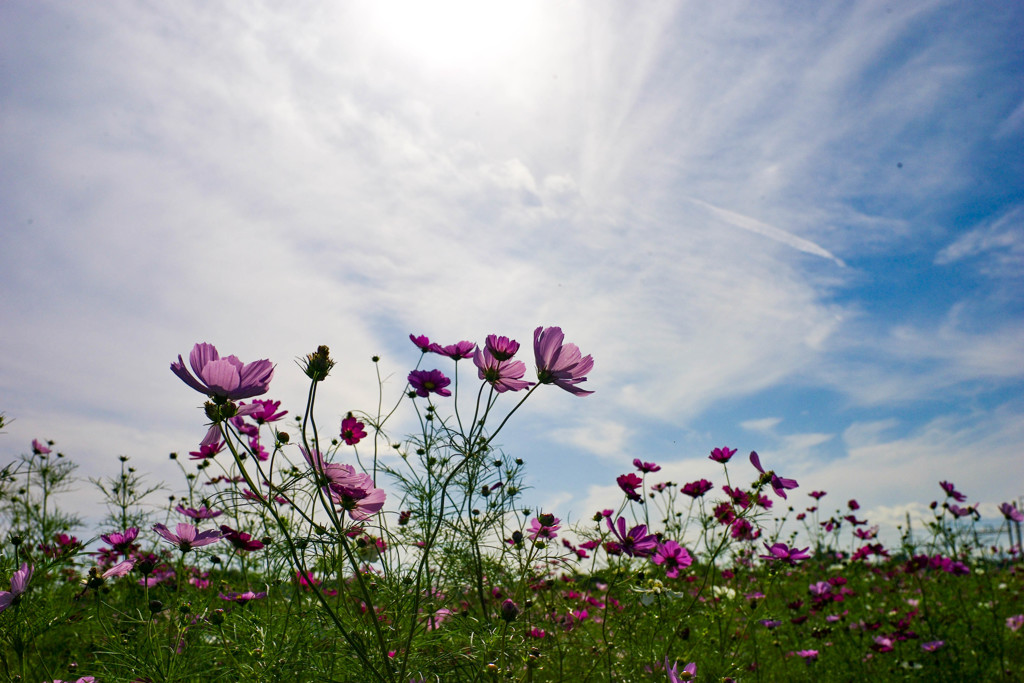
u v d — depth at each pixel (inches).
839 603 70.6
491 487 37.1
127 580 43.1
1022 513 62.8
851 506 81.7
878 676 51.9
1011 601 64.1
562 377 26.6
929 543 61.9
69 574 42.4
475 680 29.0
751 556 57.1
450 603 38.1
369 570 36.4
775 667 51.9
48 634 36.0
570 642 37.7
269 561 36.9
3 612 28.2
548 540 38.3
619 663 39.0
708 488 50.0
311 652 29.7
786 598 69.9
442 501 24.8
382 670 26.3
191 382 19.0
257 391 19.0
